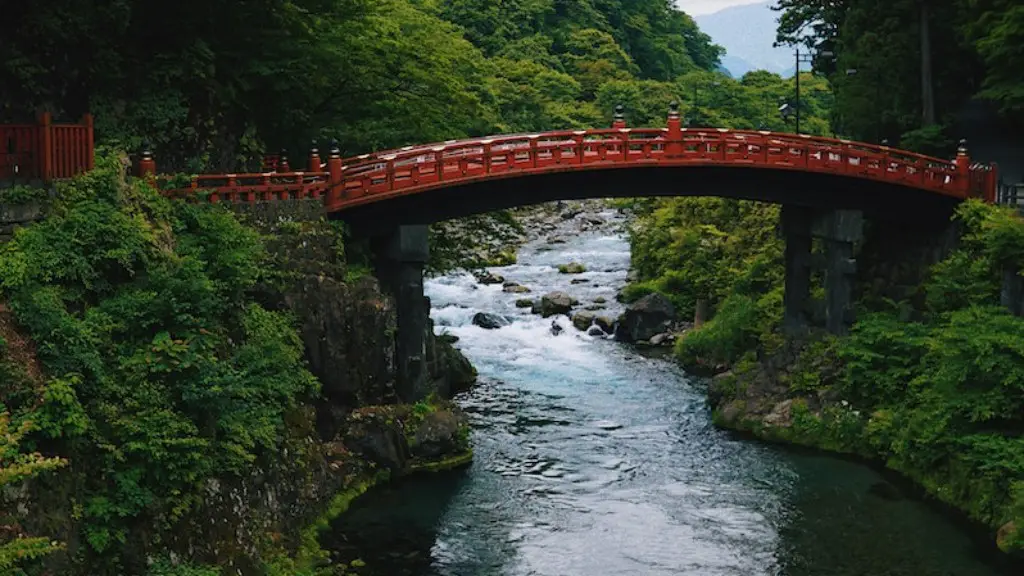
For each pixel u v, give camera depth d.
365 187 31.56
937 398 31.22
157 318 21.09
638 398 40.62
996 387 28.95
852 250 38.00
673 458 33.62
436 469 31.62
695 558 25.97
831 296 38.44
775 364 38.44
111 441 18.98
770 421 36.19
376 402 31.28
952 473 29.89
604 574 24.94
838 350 36.34
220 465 21.44
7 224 20.77
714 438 35.78
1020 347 28.31
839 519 28.56
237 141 36.28
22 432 15.79
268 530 23.66
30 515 16.88
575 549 26.38
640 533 27.48
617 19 131.38
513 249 68.50
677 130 34.44
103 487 18.56
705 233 54.59
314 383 27.16
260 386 24.53
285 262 28.27
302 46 36.19
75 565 17.44
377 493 29.62
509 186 34.47
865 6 48.34
